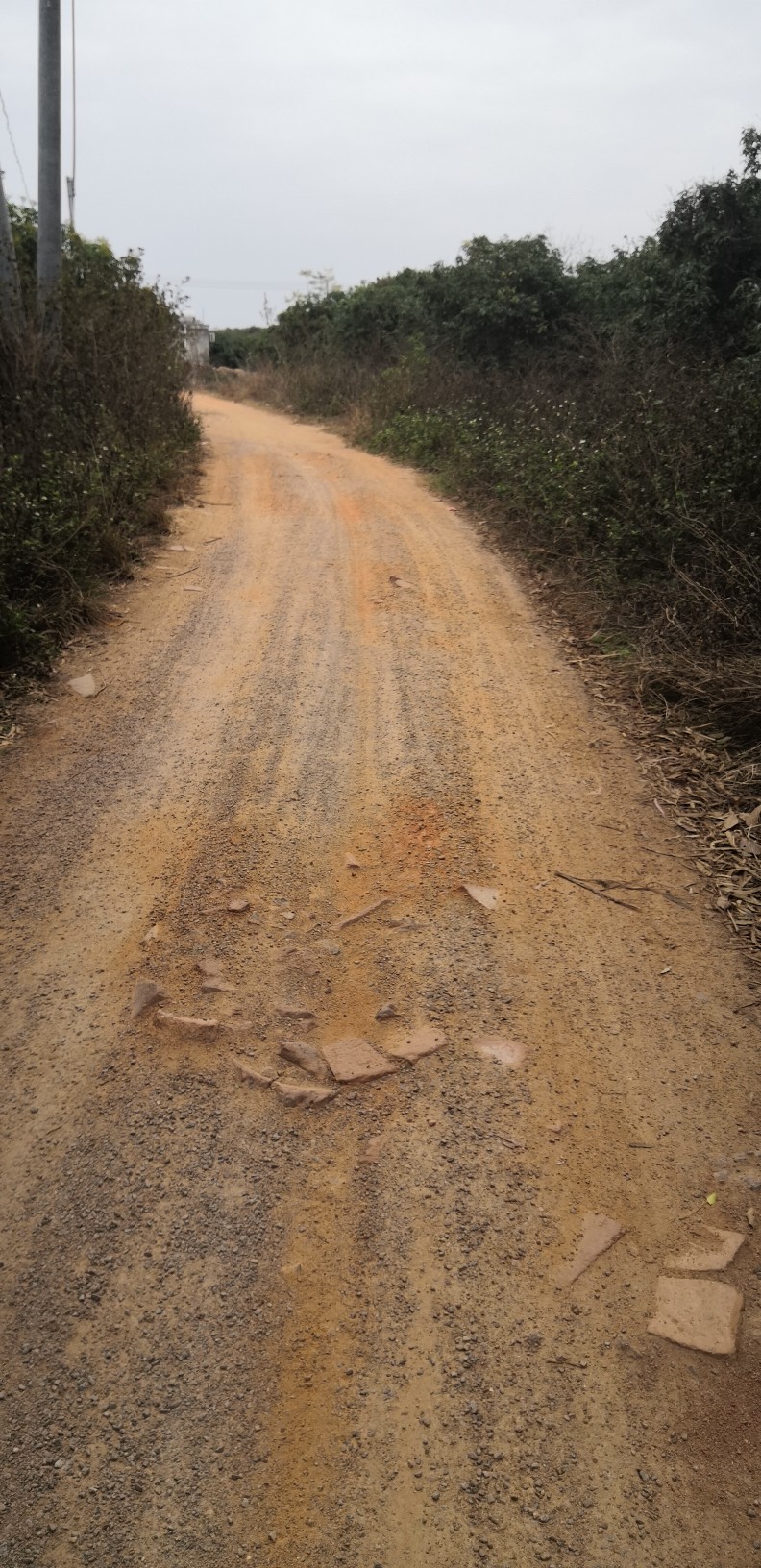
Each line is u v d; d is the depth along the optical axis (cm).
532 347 1812
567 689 587
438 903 384
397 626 677
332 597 734
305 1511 197
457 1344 228
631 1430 211
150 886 389
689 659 571
